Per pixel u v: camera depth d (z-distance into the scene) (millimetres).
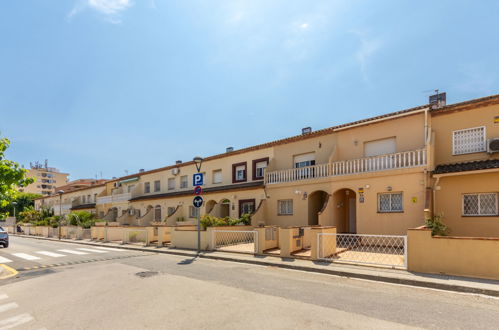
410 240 8742
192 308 5973
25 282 8977
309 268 9492
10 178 9750
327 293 6918
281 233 11531
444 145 13438
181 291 7242
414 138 13930
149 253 14883
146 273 9523
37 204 59031
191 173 26734
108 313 5828
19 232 40844
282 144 19719
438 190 12945
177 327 5020
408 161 13148
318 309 5809
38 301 6848
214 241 14133
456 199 12547
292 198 17672
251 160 21734
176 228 15852
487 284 7160
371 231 13930
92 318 5586
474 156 12602
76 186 57750
